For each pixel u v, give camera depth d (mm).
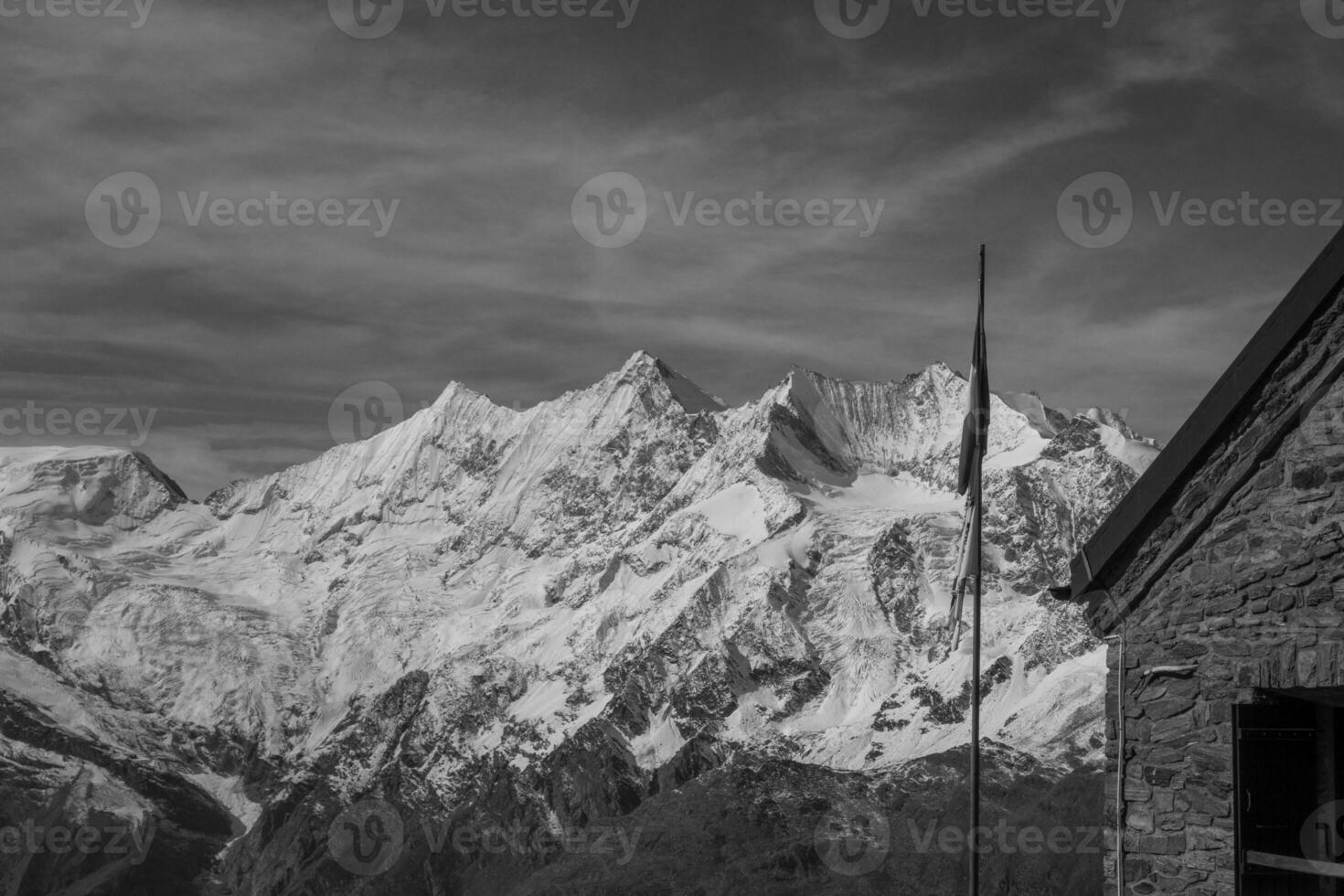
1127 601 29500
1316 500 27344
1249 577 27969
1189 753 28375
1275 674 27359
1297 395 27609
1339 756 27750
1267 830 27734
